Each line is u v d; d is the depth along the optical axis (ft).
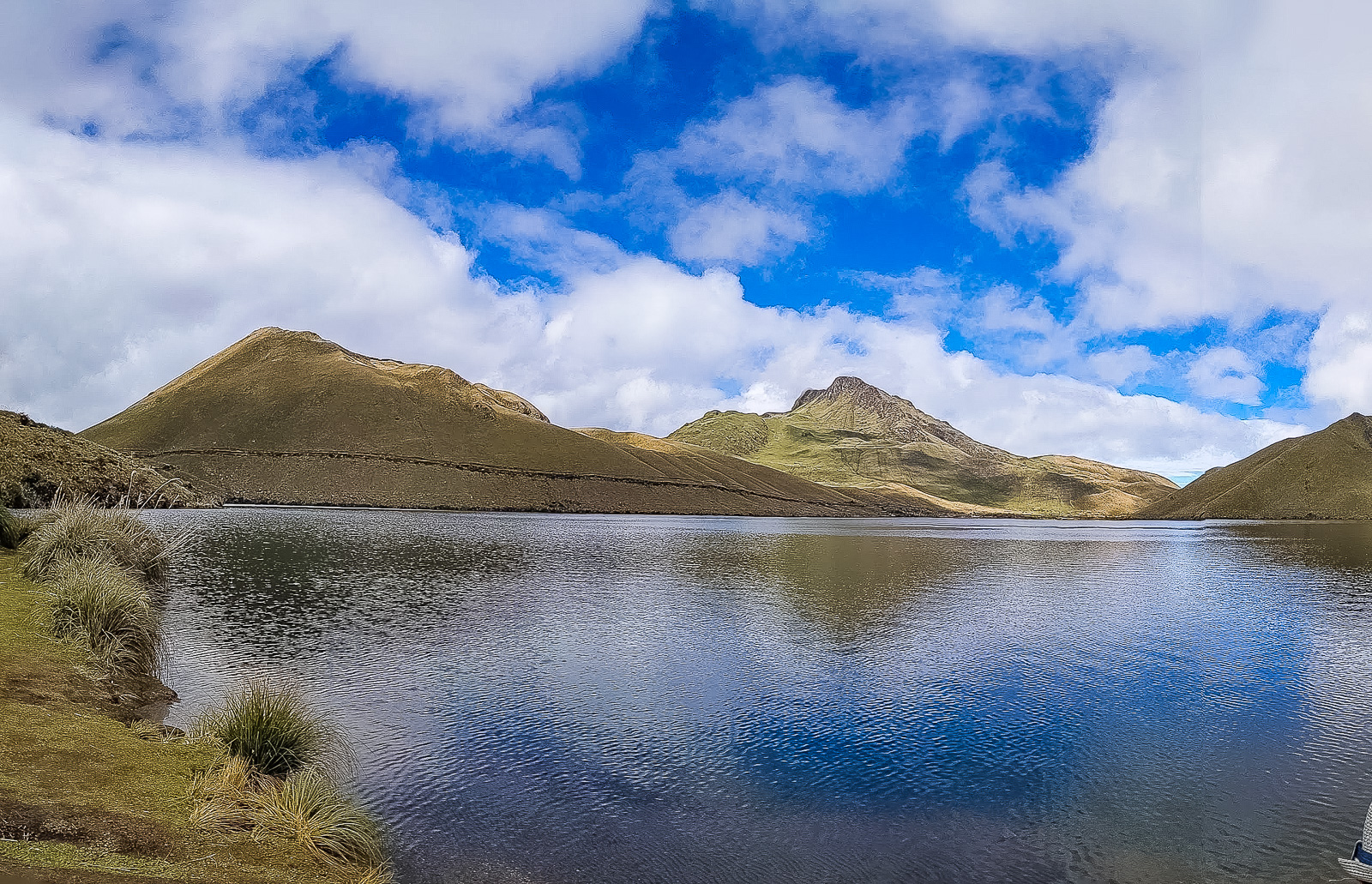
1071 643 74.33
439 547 167.02
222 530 180.14
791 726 47.16
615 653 65.46
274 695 36.01
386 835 31.17
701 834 32.91
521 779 37.78
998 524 541.34
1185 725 48.16
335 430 604.49
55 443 218.38
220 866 21.89
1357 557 201.77
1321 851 31.96
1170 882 29.45
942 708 51.44
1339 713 51.19
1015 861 31.14
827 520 564.30
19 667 38.32
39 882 18.58
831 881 29.25
